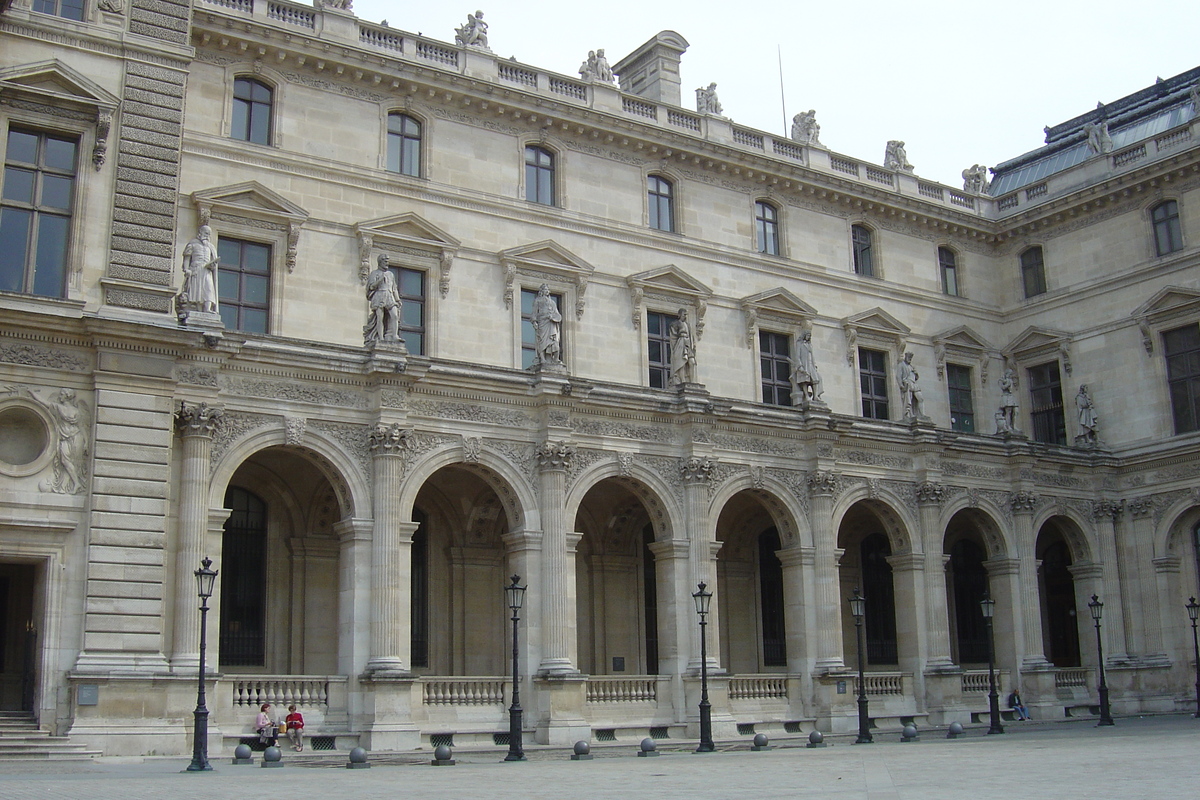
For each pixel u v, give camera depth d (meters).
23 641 38.84
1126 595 61.22
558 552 44.03
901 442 54.50
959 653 63.16
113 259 37.78
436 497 49.38
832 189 61.62
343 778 28.70
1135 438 61.75
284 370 40.53
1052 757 31.41
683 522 47.94
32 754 33.31
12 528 35.03
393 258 49.44
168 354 37.78
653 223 56.84
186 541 37.41
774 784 24.53
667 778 27.20
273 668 44.75
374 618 40.19
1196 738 38.94
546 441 44.69
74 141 38.44
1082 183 65.25
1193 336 60.34
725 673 46.78
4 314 35.47
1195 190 60.81
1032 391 66.88
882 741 46.50
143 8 39.81
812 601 50.50
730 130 59.56
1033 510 58.25
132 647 35.69
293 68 48.66
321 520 46.22
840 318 61.19
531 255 52.66
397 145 50.84
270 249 47.28
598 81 55.91
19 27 37.62
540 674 42.81
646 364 54.69
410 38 51.25
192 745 36.03
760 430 50.66
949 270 67.06
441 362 43.00
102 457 36.19
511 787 25.02
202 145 46.16
